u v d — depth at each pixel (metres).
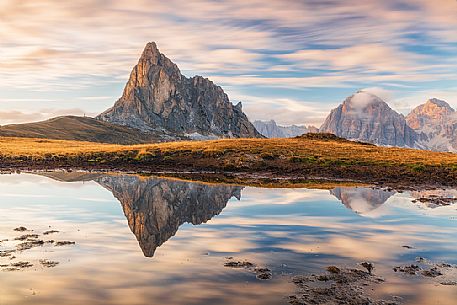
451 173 64.31
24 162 82.06
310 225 29.89
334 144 100.69
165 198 43.28
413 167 68.56
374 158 77.25
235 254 21.95
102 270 19.00
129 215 33.41
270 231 27.77
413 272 19.12
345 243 24.56
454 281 18.08
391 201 41.94
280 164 74.75
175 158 82.19
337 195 46.06
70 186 51.75
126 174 68.06
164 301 15.49
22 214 33.31
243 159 77.75
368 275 18.70
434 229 28.59
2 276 18.08
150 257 21.20
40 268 19.22
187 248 23.12
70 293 16.22
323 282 17.69
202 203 40.34
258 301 15.54
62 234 26.28
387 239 25.67
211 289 16.72
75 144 141.62
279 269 19.42
